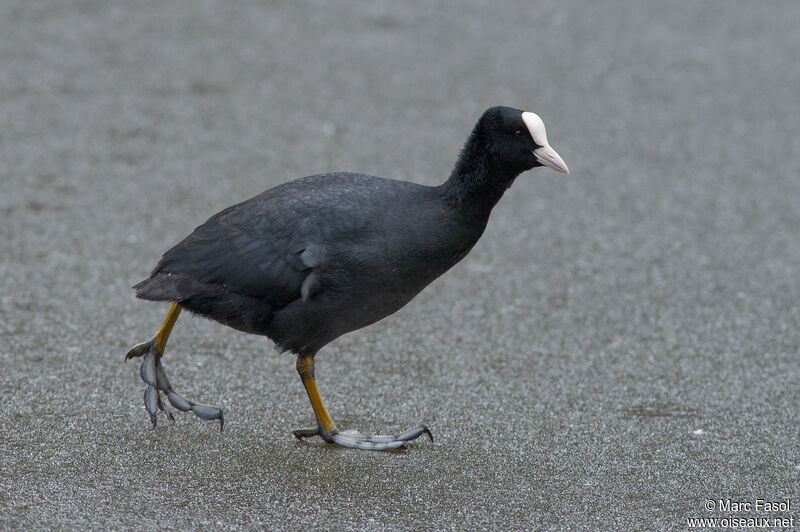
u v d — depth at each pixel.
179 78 17.50
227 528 7.46
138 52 18.42
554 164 8.25
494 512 7.84
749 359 10.46
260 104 16.75
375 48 19.22
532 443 8.88
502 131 8.29
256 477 8.22
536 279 12.24
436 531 7.55
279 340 8.48
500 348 10.63
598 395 9.73
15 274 11.55
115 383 9.58
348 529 7.53
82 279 11.56
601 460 8.62
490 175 8.36
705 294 11.93
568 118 16.91
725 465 8.57
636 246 13.16
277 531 7.46
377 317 8.52
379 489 8.12
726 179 15.16
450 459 8.61
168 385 8.91
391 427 9.12
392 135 15.89
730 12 22.16
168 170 14.50
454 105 17.05
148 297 8.30
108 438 8.68
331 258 8.11
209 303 8.34
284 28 19.94
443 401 9.58
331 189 8.45
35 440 8.55
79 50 18.33
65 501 7.69
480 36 20.12
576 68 18.86
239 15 20.48
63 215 13.09
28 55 17.97
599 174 15.23
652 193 14.69
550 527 7.66
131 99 16.67
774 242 13.31
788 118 17.25
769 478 8.38
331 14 20.81
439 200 8.43
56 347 10.12
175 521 7.52
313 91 17.31
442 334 10.91
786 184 15.04
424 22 20.70
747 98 17.95
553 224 13.73
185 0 21.09
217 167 14.65
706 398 9.70
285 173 14.53
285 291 8.18
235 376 9.88
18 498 7.69
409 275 8.34
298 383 9.83
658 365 10.34
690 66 19.20
